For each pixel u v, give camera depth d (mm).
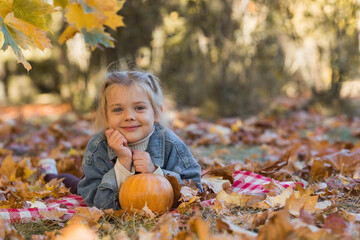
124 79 2918
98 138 3025
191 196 2746
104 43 2916
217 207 2672
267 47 8078
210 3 8125
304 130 7125
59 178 3742
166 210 2719
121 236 2268
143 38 8570
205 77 8570
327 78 8586
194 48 8602
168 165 3004
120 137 2820
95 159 2973
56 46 9805
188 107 8852
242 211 2723
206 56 8461
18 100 13281
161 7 8414
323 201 2828
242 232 2170
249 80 8375
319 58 8289
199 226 2100
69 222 2531
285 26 7914
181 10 8336
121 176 2838
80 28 2836
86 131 6871
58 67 12258
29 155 5270
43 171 3939
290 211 2531
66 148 5629
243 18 8078
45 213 2607
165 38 8531
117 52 8633
